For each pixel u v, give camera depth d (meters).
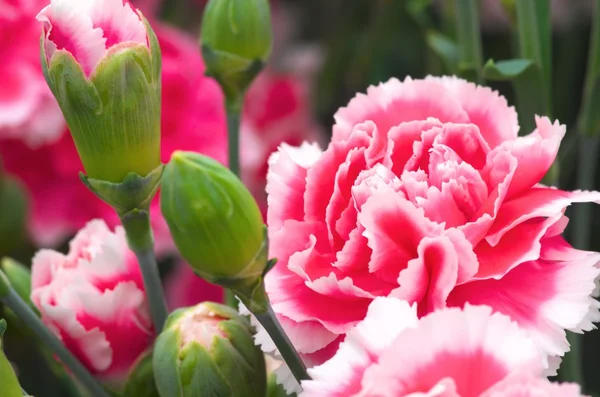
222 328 0.28
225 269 0.25
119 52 0.26
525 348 0.24
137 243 0.28
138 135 0.27
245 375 0.28
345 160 0.27
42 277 0.31
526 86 0.32
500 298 0.26
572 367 0.33
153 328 0.30
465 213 0.27
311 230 0.27
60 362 0.32
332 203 0.27
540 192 0.27
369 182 0.26
